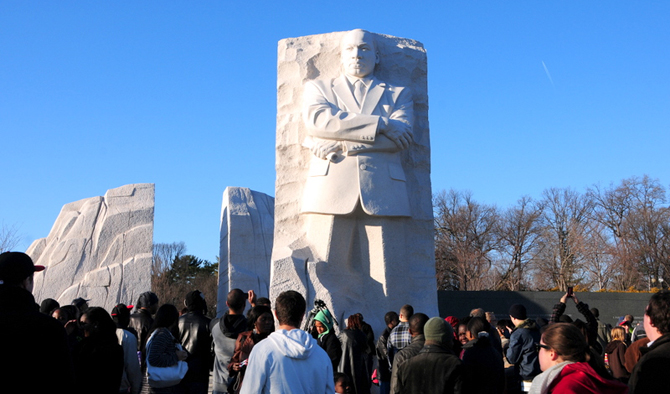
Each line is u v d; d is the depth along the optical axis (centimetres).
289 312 366
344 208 861
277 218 921
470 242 3247
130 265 1533
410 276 914
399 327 650
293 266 855
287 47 973
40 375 304
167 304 516
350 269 898
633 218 2975
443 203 3400
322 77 959
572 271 3158
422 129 967
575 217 3309
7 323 305
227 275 1670
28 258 332
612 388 307
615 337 630
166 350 500
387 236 885
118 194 1603
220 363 549
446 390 413
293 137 941
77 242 1548
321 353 360
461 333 586
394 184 886
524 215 3328
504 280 3184
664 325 330
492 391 475
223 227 1781
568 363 318
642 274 2923
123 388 498
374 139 870
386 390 698
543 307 1488
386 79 967
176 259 4522
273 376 341
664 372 304
